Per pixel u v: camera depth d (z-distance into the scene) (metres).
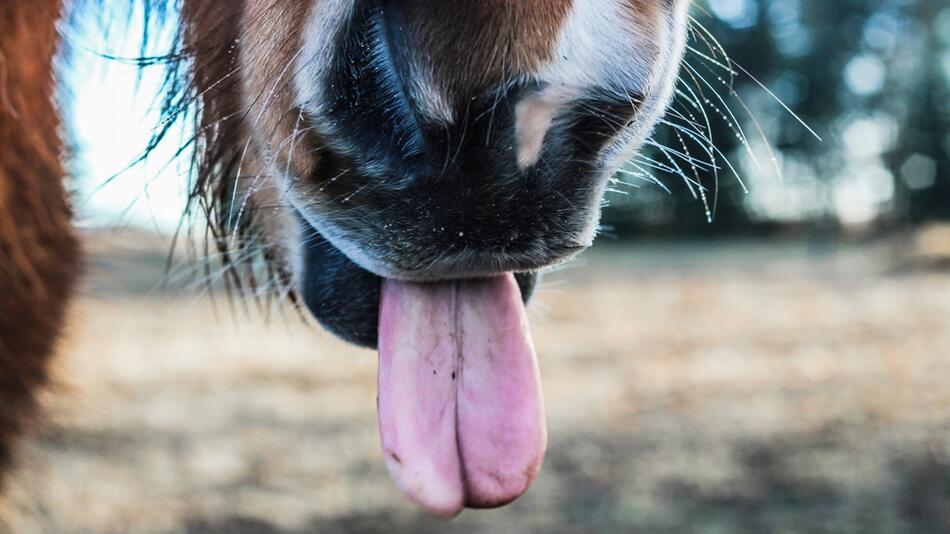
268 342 9.09
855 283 13.97
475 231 1.06
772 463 4.89
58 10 1.87
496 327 1.39
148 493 4.50
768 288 13.62
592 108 1.00
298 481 4.78
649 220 23.23
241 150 1.42
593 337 9.29
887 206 23.67
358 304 1.41
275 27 1.16
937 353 8.01
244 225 1.69
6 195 2.10
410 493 1.32
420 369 1.36
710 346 8.70
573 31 0.95
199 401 6.49
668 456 5.07
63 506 4.21
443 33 0.93
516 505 4.36
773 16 28.67
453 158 1.00
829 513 4.16
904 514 4.10
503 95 0.96
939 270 15.07
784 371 7.41
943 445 5.08
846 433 5.43
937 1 23.55
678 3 1.14
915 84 23.42
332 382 7.24
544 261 1.10
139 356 8.12
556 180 1.04
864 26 27.73
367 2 1.02
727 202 24.00
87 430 5.27
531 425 1.36
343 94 1.07
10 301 2.21
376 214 1.10
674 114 1.45
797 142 25.36
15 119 2.03
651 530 4.02
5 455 2.49
